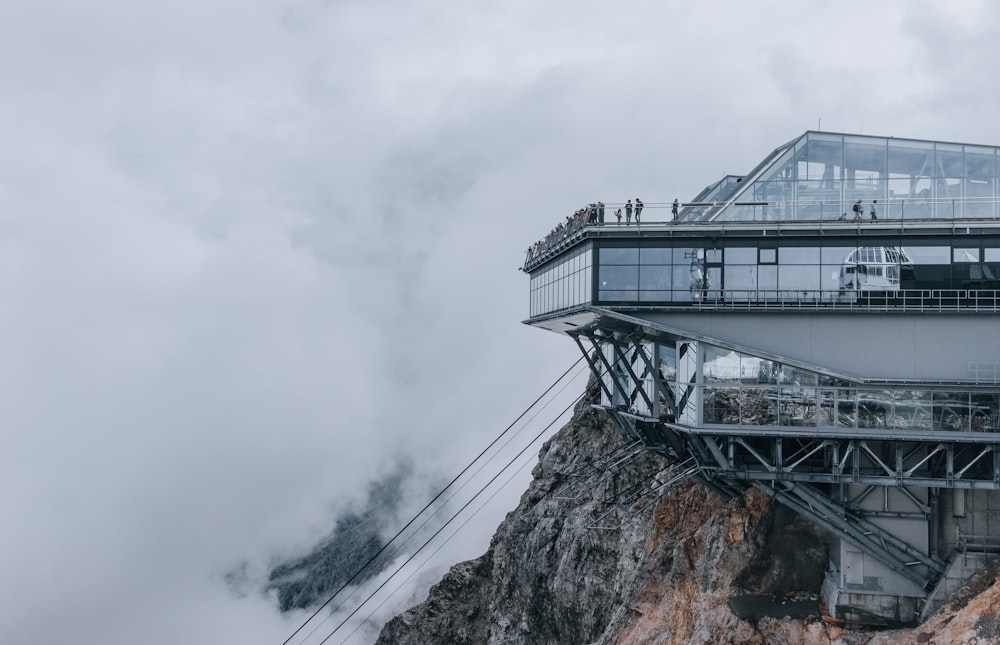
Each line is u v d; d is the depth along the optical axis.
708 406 45.56
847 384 44.81
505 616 85.44
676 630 55.62
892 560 47.50
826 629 48.81
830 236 45.28
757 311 45.50
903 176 46.75
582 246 49.06
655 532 64.69
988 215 45.97
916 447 46.50
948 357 44.34
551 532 82.12
